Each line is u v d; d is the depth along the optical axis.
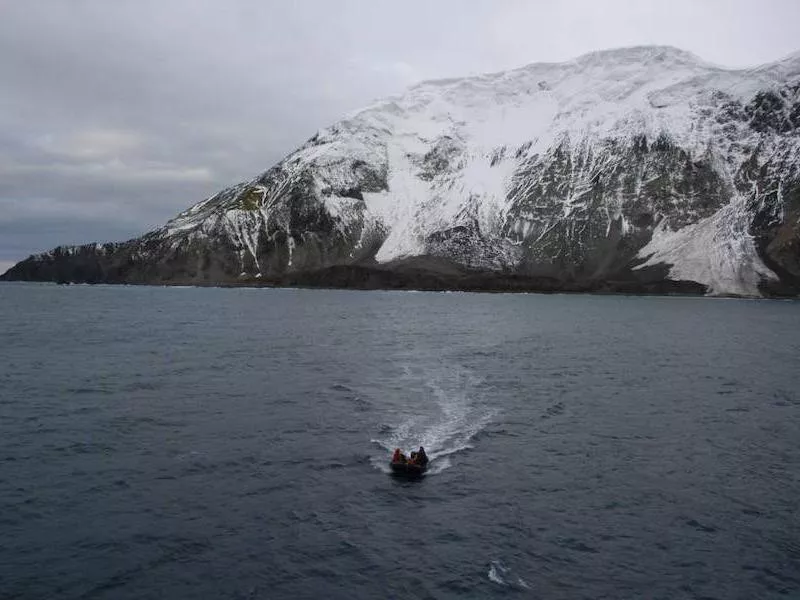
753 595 23.70
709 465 37.88
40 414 47.97
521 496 32.53
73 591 23.27
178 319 144.25
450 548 26.92
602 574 25.05
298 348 90.69
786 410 52.81
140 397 54.53
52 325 126.50
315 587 23.86
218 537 27.64
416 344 98.19
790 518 30.25
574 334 121.44
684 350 97.00
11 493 31.92
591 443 42.25
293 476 34.84
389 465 36.69
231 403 52.38
